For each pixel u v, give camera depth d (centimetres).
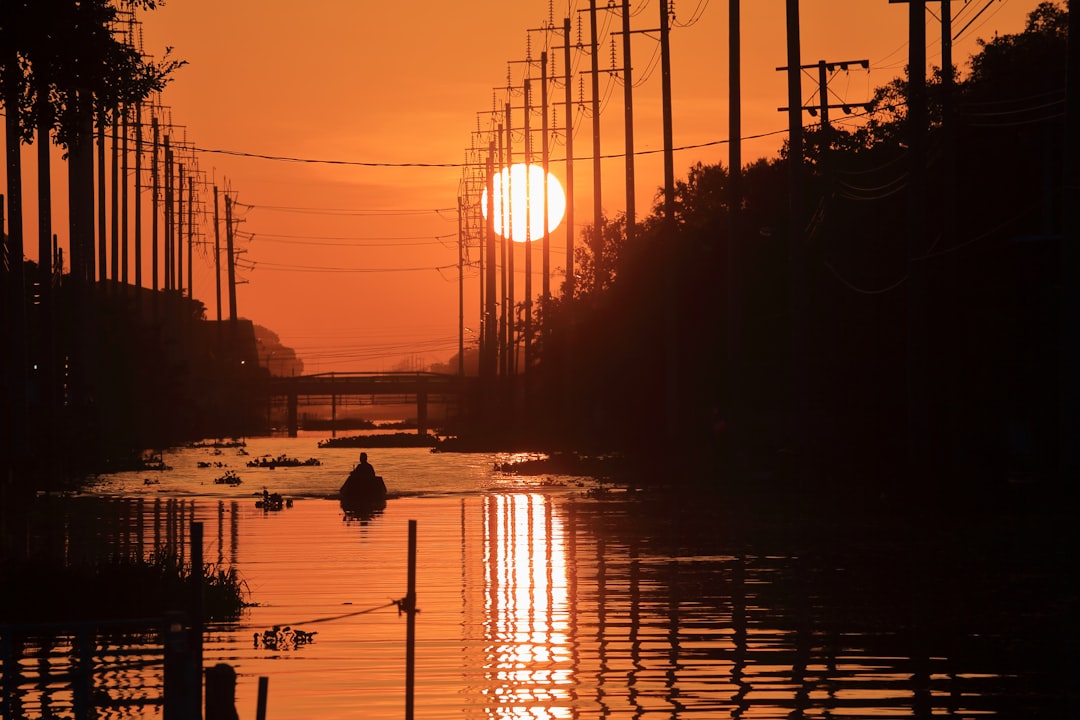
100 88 7756
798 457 16925
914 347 15350
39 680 5984
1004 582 8700
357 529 13062
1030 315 18225
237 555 10775
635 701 5506
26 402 16212
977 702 5403
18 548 11088
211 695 4175
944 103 16175
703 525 12975
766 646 6625
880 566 9625
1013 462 16500
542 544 11519
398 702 5531
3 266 16362
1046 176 17512
